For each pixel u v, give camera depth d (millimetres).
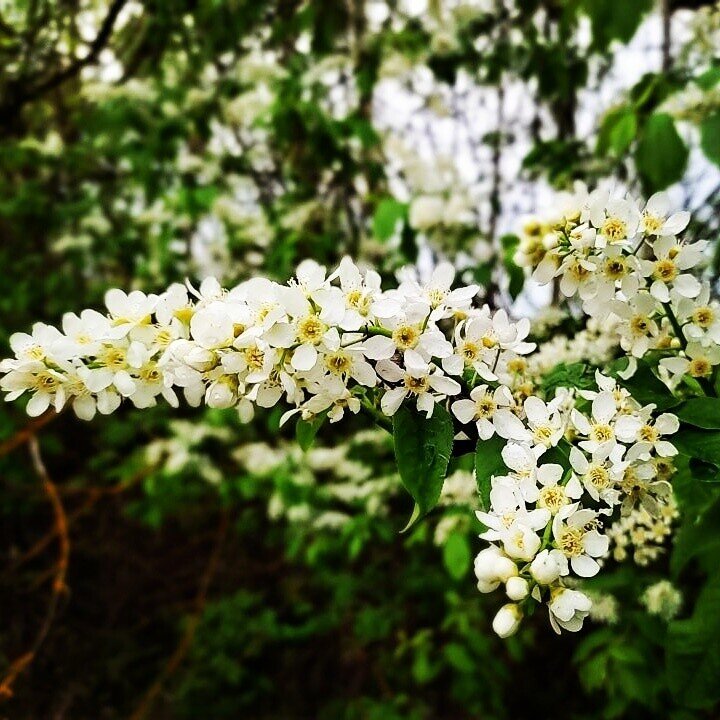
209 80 3871
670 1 2549
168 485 3875
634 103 2096
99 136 4297
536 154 2711
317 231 3572
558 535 934
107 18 3219
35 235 5121
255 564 5000
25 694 4473
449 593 3266
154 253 4270
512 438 1064
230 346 1028
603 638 2445
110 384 1087
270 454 3443
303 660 4801
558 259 1166
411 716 3936
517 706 3807
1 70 3350
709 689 1327
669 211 1227
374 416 1138
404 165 3365
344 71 3613
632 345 1222
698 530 1367
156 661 4941
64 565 3018
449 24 3381
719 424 1108
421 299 1086
